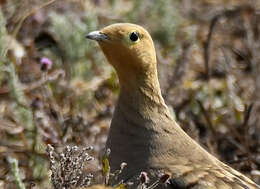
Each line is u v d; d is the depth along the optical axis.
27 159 11.70
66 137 11.91
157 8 16.03
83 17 15.12
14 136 12.32
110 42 10.00
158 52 14.98
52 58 14.34
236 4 17.69
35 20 14.88
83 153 9.16
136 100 10.05
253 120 13.58
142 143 9.82
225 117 13.84
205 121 13.55
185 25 16.73
